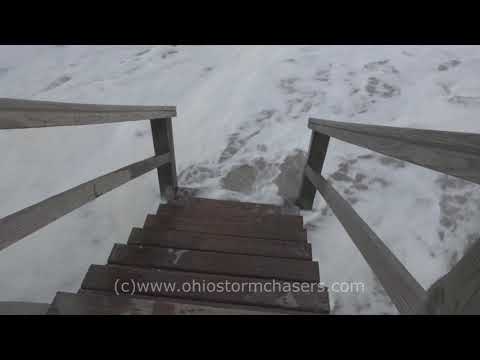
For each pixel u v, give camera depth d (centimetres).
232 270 151
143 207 260
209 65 434
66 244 229
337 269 204
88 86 409
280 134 323
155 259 156
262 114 348
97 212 253
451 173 51
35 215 81
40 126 81
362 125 114
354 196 249
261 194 267
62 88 406
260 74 401
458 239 212
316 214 241
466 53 389
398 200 241
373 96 351
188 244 172
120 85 409
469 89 334
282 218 212
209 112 359
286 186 273
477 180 44
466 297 43
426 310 52
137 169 168
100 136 338
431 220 224
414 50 405
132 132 342
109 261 154
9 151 316
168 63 443
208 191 271
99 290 129
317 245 219
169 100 384
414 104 331
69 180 292
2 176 291
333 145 295
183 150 316
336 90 366
